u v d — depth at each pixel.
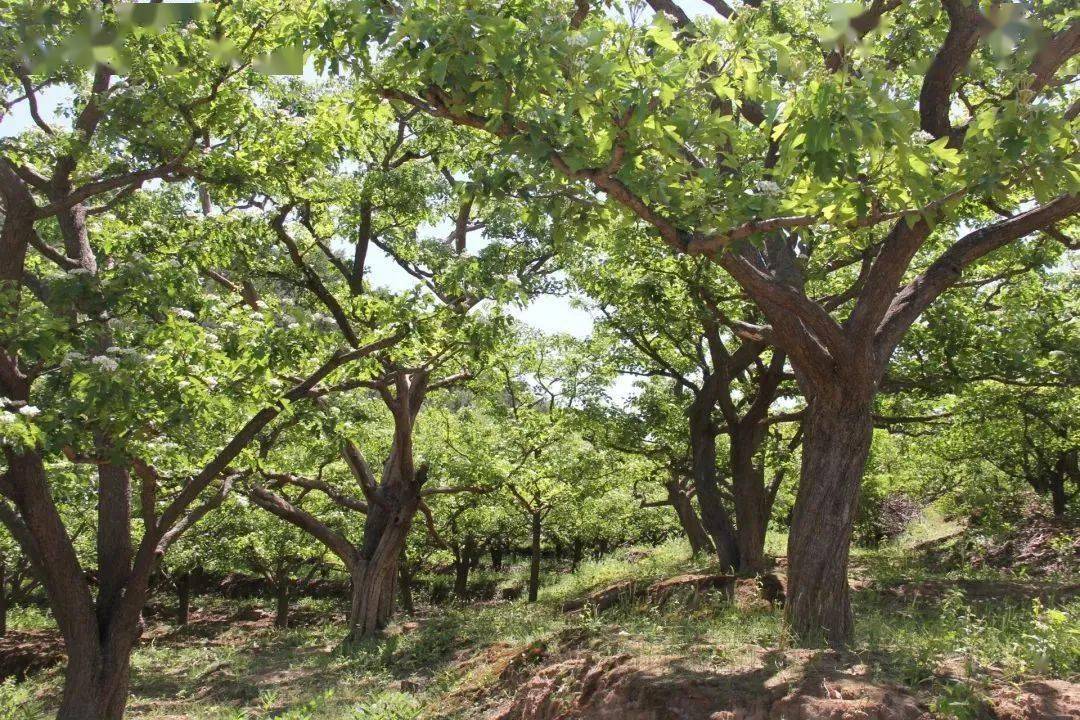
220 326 9.61
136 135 9.54
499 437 22.73
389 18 5.80
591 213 6.90
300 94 13.49
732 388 19.88
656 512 33.91
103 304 8.89
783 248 9.35
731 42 5.75
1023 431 21.23
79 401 8.01
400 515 18.09
